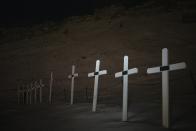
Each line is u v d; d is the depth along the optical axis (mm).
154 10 36312
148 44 26578
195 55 20859
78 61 26828
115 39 30156
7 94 22531
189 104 9930
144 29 31016
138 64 22109
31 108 12656
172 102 10664
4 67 30422
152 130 6254
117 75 8180
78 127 7113
